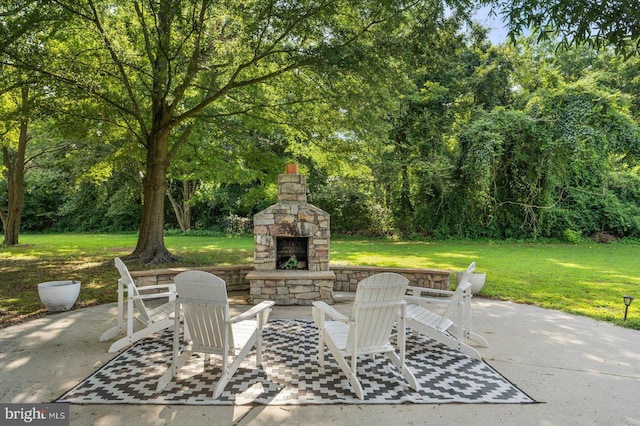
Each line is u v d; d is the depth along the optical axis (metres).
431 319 4.25
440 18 7.38
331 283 6.32
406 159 20.14
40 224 26.02
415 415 2.71
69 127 9.58
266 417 2.66
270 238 6.70
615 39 3.51
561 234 19.30
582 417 2.72
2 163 16.86
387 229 20.92
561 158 16.91
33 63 7.29
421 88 19.91
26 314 5.39
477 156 16.84
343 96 8.53
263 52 7.90
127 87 9.00
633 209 19.84
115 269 9.34
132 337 4.05
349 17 7.63
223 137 12.17
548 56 18.02
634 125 15.09
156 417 2.64
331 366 3.64
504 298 6.69
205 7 7.18
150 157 10.07
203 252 13.12
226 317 3.11
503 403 2.92
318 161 12.12
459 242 18.64
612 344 4.36
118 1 7.82
